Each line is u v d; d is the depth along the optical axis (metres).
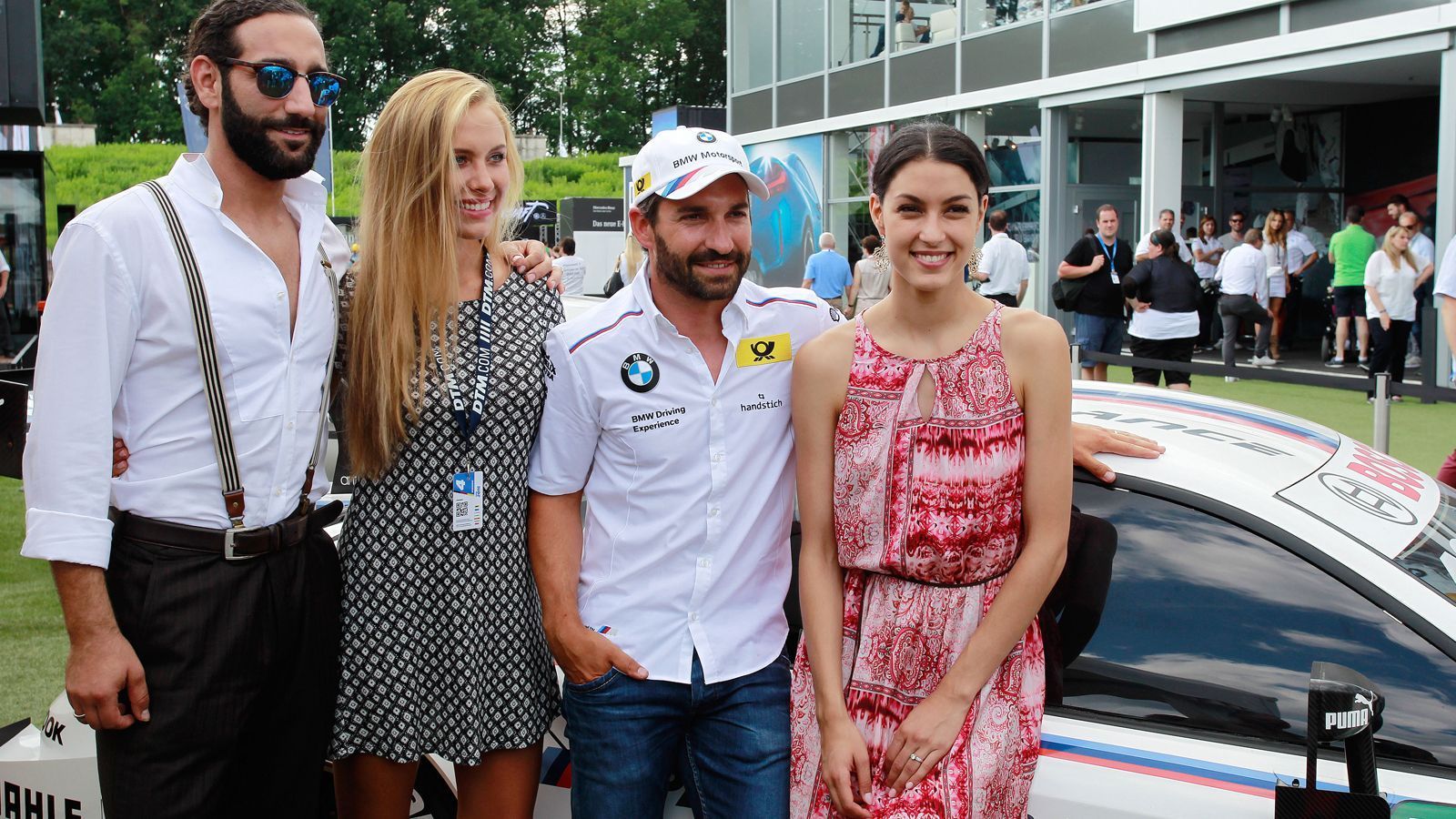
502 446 2.49
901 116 19.34
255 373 2.33
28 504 2.21
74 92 60.91
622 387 2.48
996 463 2.24
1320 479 2.57
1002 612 2.22
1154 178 14.91
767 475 2.52
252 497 2.34
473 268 2.60
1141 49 14.90
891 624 2.32
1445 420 7.05
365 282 2.49
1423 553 2.38
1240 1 13.38
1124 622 2.42
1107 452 2.58
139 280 2.24
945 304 2.26
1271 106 17.83
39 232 11.50
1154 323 10.30
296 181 2.47
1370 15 12.22
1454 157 11.57
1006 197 17.81
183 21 60.88
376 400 2.44
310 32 2.34
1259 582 2.35
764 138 23.58
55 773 3.01
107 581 2.31
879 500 2.29
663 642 2.47
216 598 2.30
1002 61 17.22
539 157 55.78
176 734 2.29
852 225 21.25
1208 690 2.32
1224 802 2.20
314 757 2.50
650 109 66.69
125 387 2.29
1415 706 2.20
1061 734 2.36
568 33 68.94
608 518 2.55
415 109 2.44
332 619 2.49
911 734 2.23
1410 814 2.12
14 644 5.20
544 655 2.61
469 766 2.53
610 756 2.47
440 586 2.46
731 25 24.80
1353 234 14.17
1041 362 2.21
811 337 2.54
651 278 2.53
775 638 2.54
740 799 2.44
